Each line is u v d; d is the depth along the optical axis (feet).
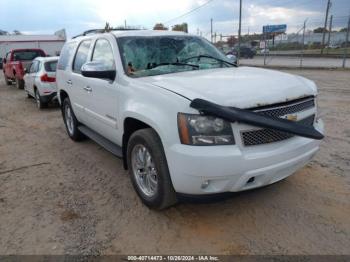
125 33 14.01
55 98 31.48
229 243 9.50
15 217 11.34
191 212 11.17
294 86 10.67
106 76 12.60
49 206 12.03
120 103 12.12
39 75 31.09
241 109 8.91
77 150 18.52
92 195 12.81
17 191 13.37
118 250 9.39
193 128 8.85
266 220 10.55
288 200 11.71
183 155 8.86
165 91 9.96
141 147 11.05
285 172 10.07
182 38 14.82
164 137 9.41
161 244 9.59
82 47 17.28
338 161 15.07
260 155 9.00
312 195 12.01
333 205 11.29
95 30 17.99
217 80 10.71
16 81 51.06
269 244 9.38
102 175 14.76
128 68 12.44
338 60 82.99
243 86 10.02
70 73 18.16
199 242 9.61
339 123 21.67
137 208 11.62
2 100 39.81
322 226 10.12
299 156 10.00
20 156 17.84
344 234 9.70
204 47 15.15
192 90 9.64
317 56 100.83
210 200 9.32
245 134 8.98
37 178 14.67
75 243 9.77
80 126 18.79
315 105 11.41
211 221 10.62
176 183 9.37
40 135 22.26
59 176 14.82
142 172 11.49
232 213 11.02
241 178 8.93
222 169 8.68
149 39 13.93
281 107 9.64
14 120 27.66
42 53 54.85
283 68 66.69
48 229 10.53
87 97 15.71
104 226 10.59
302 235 9.71
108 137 14.73
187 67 13.15
